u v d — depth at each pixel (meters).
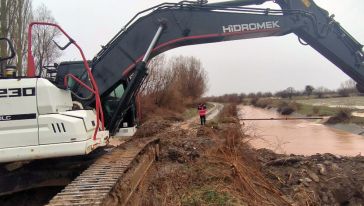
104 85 8.86
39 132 6.68
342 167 10.32
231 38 9.62
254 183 8.63
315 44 10.00
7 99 6.68
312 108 41.44
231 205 6.89
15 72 7.07
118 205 5.68
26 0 21.59
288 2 9.90
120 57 9.00
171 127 18.55
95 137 7.36
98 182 5.75
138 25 9.13
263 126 28.31
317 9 10.00
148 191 7.65
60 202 4.86
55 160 7.89
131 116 10.00
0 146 6.60
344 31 10.03
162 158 10.72
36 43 21.02
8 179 7.66
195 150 11.12
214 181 8.27
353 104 47.59
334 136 21.61
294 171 9.88
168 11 9.28
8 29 19.91
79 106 7.93
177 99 39.16
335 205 8.70
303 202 8.28
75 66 9.01
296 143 18.50
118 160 7.37
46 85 6.80
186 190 7.68
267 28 9.58
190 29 9.31
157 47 9.22
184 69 53.53
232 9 9.51
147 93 32.88
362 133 22.17
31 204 7.89
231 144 10.67
